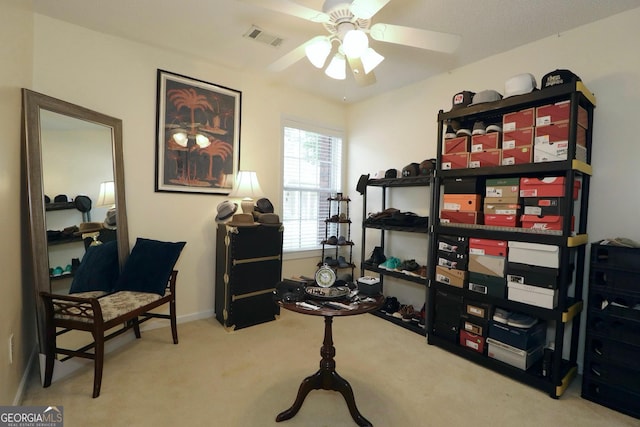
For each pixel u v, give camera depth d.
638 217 2.04
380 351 2.51
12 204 1.76
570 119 1.91
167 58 2.82
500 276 2.24
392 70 3.05
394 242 3.59
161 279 2.41
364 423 1.61
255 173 3.21
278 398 1.85
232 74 3.21
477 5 2.00
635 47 2.03
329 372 1.70
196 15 2.23
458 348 2.45
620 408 1.82
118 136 2.55
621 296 1.83
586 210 2.19
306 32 2.43
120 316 2.01
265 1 1.44
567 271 1.96
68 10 2.19
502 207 2.24
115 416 1.67
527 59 2.51
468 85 2.91
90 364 2.21
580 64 2.25
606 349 1.87
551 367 2.04
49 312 1.90
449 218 2.56
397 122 3.59
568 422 1.72
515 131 2.16
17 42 1.87
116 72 2.57
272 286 3.11
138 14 2.23
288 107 3.66
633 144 2.05
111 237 2.48
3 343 1.53
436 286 2.61
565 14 2.10
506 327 2.21
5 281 1.59
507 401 1.90
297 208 3.85
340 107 4.15
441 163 2.61
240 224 2.85
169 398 1.83
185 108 2.94
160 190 2.83
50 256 2.04
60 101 2.15
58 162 2.12
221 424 1.63
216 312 3.12
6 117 1.68
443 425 1.67
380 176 3.45
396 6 2.01
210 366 2.21
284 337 2.72
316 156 4.01
